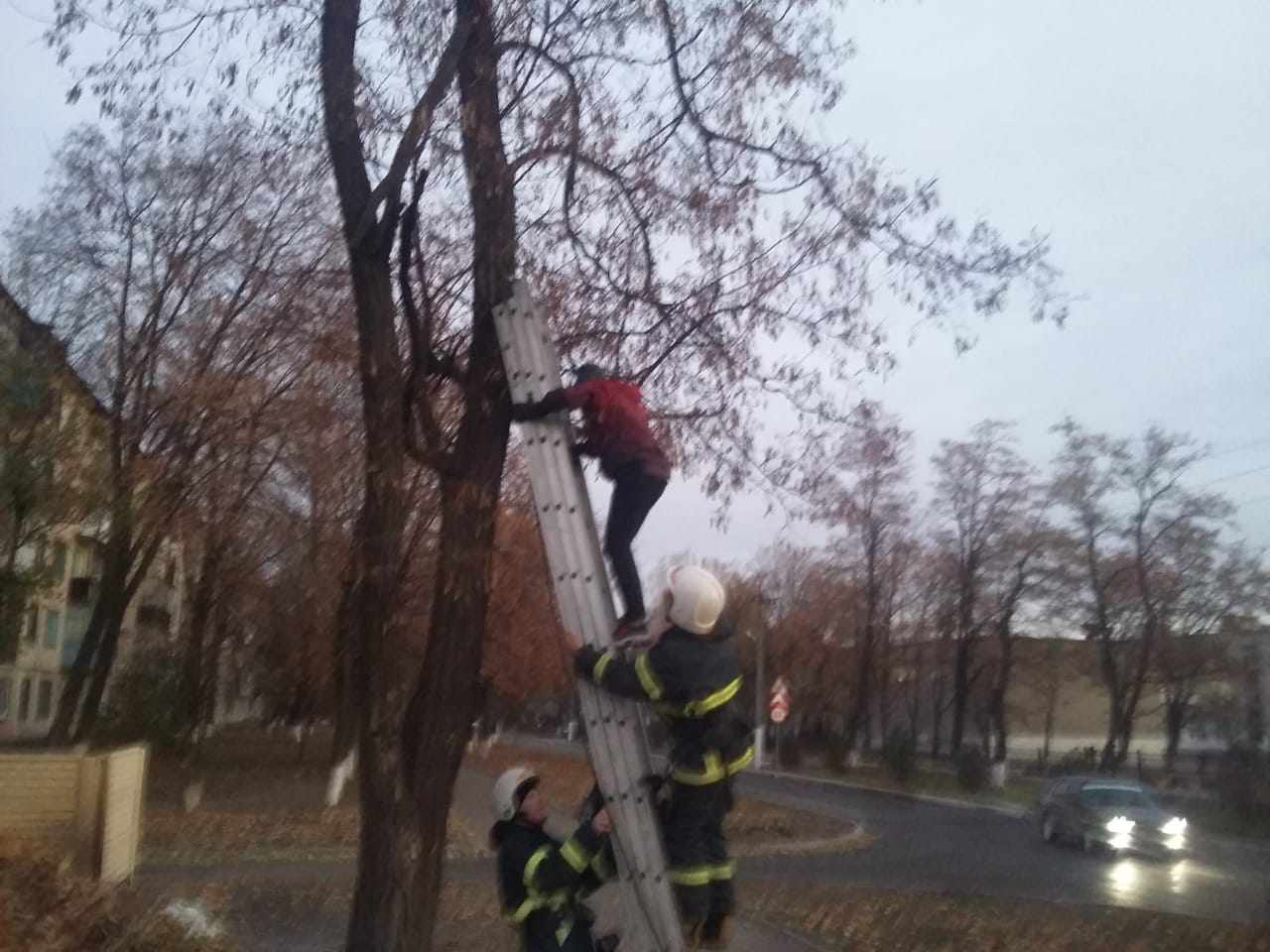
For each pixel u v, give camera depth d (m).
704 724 4.93
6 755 11.95
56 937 9.11
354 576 9.47
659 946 4.91
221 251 21.03
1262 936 14.91
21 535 20.72
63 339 22.52
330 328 14.35
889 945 14.59
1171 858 27.22
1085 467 48.53
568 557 5.82
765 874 21.95
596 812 5.27
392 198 8.48
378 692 8.16
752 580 61.62
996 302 9.78
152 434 22.52
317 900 16.69
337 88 8.65
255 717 85.12
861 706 58.44
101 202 22.72
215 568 28.45
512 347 6.60
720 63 9.36
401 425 8.41
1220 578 48.16
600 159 9.26
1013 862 25.61
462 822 28.06
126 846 13.12
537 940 5.45
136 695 34.50
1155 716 86.94
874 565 54.72
